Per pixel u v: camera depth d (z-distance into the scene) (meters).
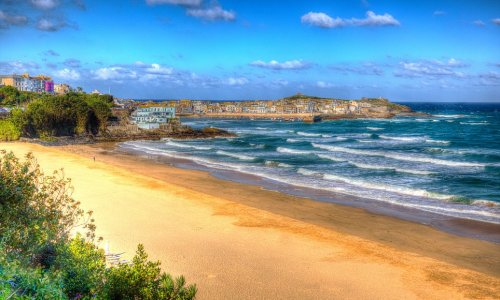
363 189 41.62
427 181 45.53
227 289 18.77
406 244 26.11
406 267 21.64
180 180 46.28
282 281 19.73
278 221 29.50
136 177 45.19
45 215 13.02
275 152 72.44
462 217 31.81
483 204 35.53
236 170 53.22
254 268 21.17
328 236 26.36
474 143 85.00
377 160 61.16
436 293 18.84
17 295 8.34
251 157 64.19
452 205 35.41
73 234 24.34
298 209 34.38
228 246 24.31
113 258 21.31
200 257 22.53
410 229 29.11
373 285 19.52
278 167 55.50
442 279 20.28
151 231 26.86
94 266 12.22
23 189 12.77
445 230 28.88
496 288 19.45
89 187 39.62
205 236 26.06
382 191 40.69
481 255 24.28
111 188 39.41
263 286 19.16
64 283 10.93
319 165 56.91
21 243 11.67
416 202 36.41
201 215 30.86
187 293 11.39
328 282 19.73
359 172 51.12
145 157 65.75
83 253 12.91
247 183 44.91
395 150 74.62
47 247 12.60
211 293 18.33
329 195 39.22
